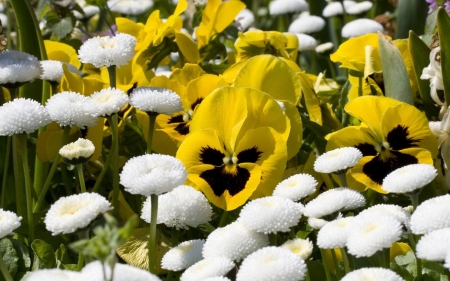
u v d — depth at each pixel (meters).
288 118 0.70
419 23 1.05
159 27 0.86
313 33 1.15
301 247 0.58
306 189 0.62
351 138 0.71
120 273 0.52
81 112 0.66
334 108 0.93
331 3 1.19
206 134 0.69
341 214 0.61
